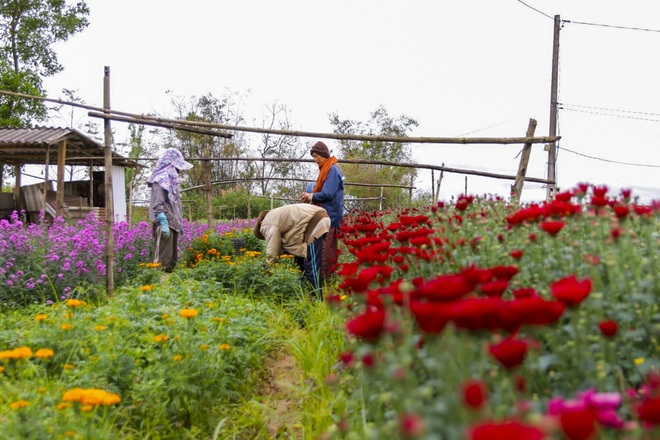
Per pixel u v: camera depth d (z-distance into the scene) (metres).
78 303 4.59
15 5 32.62
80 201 16.34
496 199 5.76
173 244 9.54
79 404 2.81
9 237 7.38
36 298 6.98
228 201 27.59
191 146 35.34
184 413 3.80
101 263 7.94
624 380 2.24
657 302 2.59
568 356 2.26
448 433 1.66
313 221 7.24
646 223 3.19
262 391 4.50
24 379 3.41
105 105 7.27
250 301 6.40
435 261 3.70
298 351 4.51
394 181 30.73
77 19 34.16
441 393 2.05
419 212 8.64
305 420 3.56
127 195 29.39
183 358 3.93
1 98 30.98
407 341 2.04
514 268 2.55
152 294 5.70
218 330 4.55
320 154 7.87
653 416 1.41
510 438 1.07
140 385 3.57
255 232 7.86
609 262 2.49
